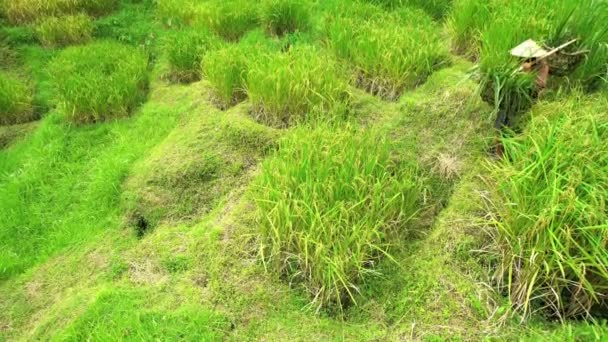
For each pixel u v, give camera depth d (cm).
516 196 267
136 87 492
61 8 625
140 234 360
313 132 340
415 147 365
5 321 320
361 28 474
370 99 423
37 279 342
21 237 378
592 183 256
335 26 478
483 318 258
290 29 554
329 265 265
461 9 469
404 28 461
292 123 409
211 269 306
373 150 326
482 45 429
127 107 478
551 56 342
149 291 299
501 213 283
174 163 392
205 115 441
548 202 252
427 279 280
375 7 530
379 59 433
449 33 486
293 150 325
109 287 307
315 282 284
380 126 389
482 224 294
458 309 264
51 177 421
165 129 446
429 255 294
